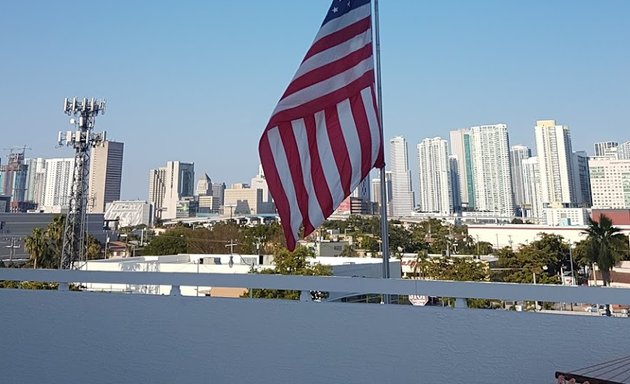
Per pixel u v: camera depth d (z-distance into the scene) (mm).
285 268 29625
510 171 153875
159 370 4625
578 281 58594
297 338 4379
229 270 30047
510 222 128000
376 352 4188
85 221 37156
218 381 4488
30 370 4895
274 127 5242
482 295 3988
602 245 41125
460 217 146250
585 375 3199
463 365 3980
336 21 5621
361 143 5270
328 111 5355
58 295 4953
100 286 16719
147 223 136750
